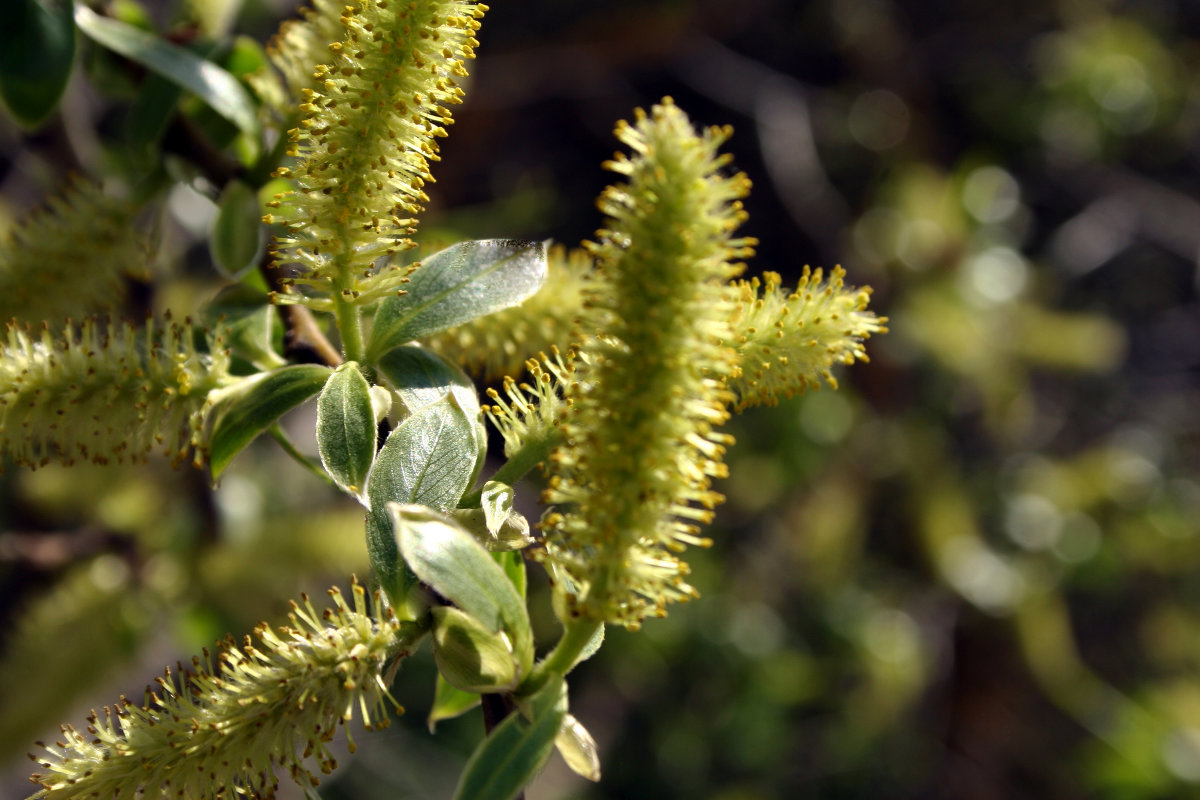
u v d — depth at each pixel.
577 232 0.88
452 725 0.65
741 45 0.92
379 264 0.27
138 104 0.30
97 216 0.30
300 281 0.26
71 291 0.30
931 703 0.73
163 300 0.42
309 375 0.27
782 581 0.69
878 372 0.72
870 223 0.77
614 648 0.65
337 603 0.26
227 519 0.41
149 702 0.26
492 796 0.25
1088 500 0.73
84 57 0.32
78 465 0.42
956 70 0.93
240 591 0.39
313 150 0.26
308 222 0.26
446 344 0.29
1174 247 0.89
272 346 0.28
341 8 0.29
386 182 0.26
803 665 0.68
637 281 0.24
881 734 0.72
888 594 0.71
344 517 0.40
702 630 0.66
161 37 0.32
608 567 0.25
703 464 0.25
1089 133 0.90
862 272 0.75
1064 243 0.87
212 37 0.32
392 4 0.25
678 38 0.83
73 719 0.38
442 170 0.76
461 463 0.26
